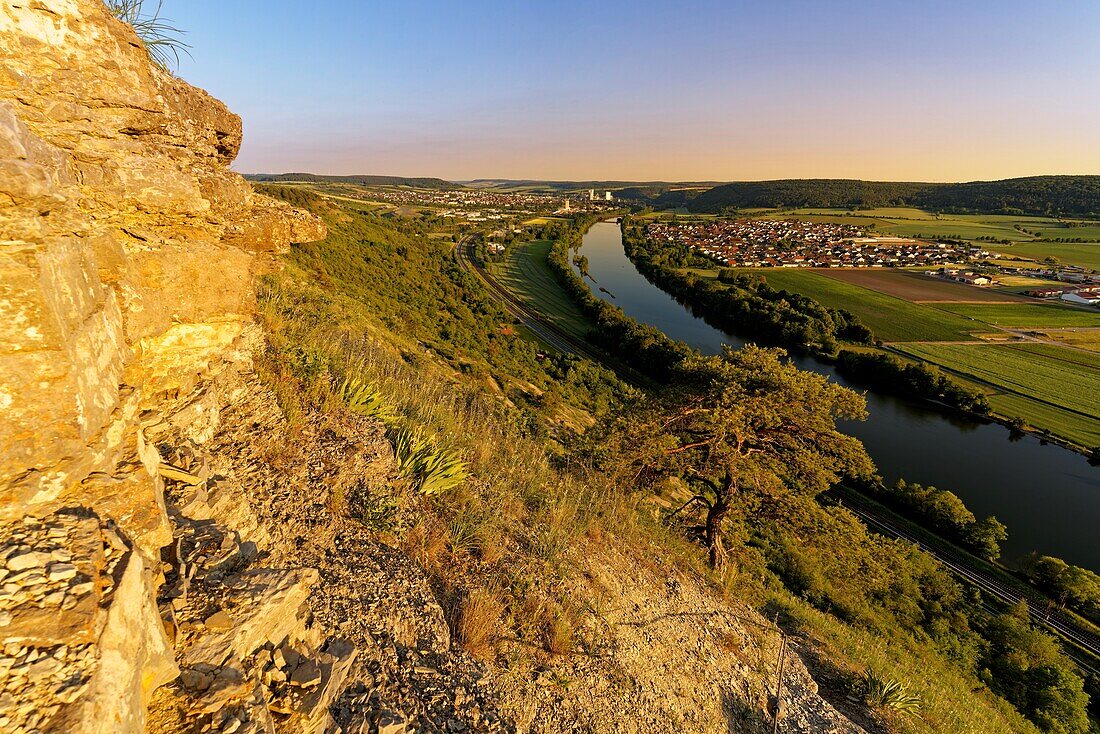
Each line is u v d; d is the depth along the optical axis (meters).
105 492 2.44
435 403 9.63
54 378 2.13
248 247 5.52
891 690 8.07
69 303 2.33
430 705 3.48
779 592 12.22
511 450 9.67
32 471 2.09
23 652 1.68
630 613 6.53
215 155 5.65
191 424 4.21
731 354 13.04
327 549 4.16
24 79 3.18
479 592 4.86
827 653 9.00
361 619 3.71
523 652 4.70
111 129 3.80
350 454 5.38
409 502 5.54
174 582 2.80
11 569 1.84
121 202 3.80
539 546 6.47
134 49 4.00
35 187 2.09
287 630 3.10
